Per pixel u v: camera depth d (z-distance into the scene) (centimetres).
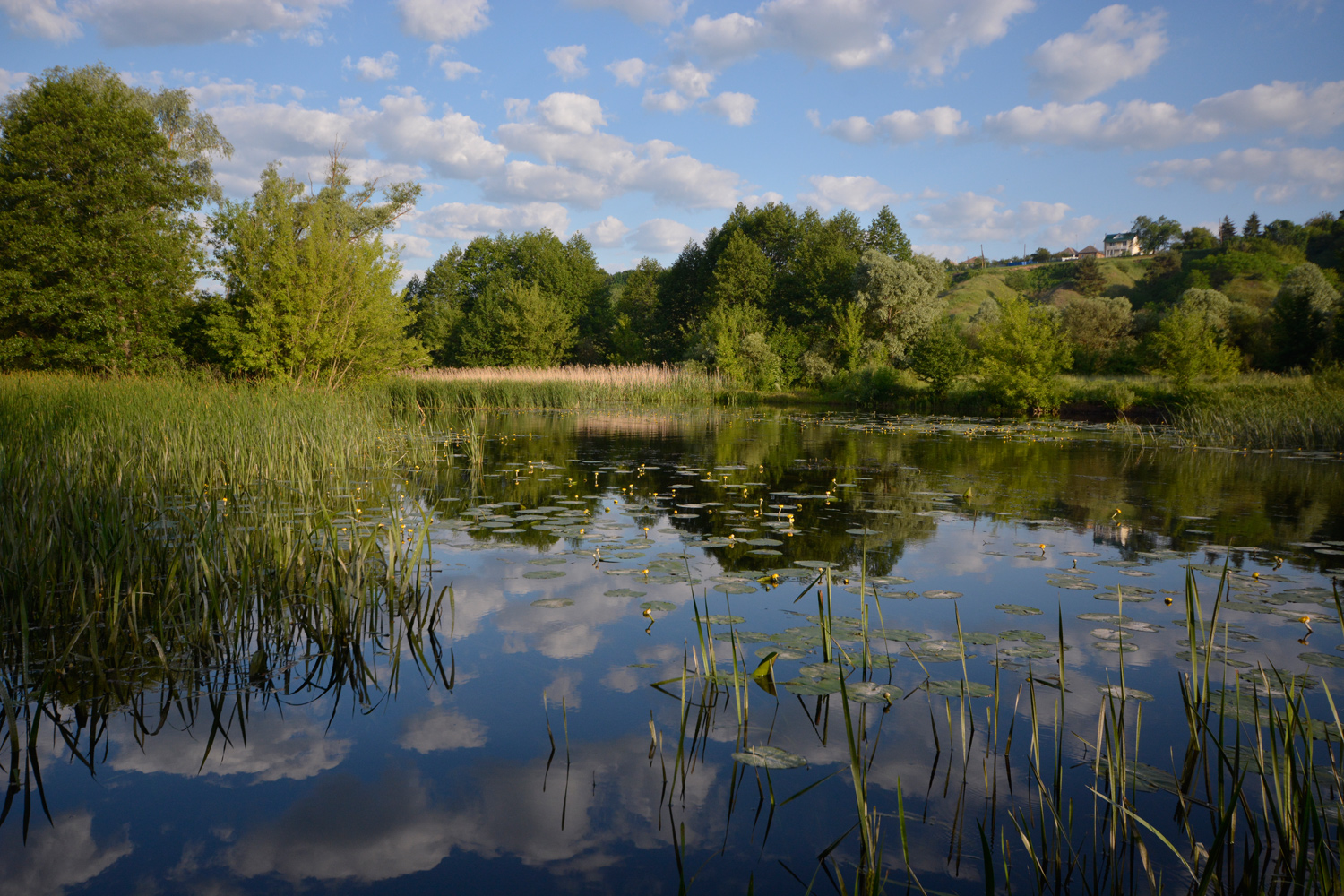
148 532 445
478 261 5594
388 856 187
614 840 194
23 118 1812
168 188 1914
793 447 1232
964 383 2269
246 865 184
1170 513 643
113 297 1791
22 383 1229
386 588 393
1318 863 160
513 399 2383
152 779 224
